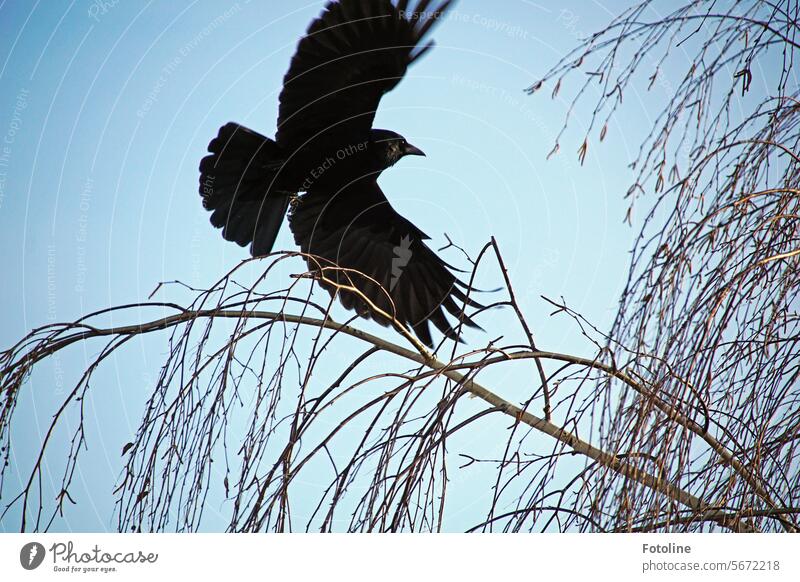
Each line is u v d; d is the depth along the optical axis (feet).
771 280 17.08
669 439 15.64
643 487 15.81
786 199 16.92
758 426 17.15
